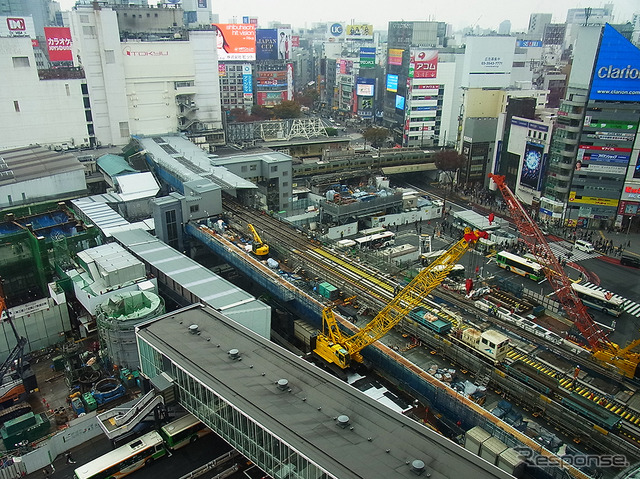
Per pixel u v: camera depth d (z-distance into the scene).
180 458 58.06
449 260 67.31
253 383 54.88
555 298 97.44
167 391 60.44
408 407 63.38
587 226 138.50
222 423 54.91
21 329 80.44
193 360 59.09
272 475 50.12
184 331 65.94
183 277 86.31
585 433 57.28
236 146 182.38
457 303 87.12
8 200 118.56
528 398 62.50
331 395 53.16
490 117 173.00
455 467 43.75
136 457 56.38
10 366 73.75
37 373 77.69
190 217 109.06
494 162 162.38
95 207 119.69
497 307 89.31
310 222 131.00
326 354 72.62
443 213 146.12
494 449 52.06
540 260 101.06
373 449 45.69
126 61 161.38
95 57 155.62
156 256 94.56
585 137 132.00
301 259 95.12
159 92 170.50
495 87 188.00
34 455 59.09
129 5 174.25
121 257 89.06
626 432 58.59
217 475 54.56
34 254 94.75
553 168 140.38
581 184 135.88
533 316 90.69
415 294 74.81
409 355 72.00
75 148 160.38
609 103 127.06
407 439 47.03
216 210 113.31
